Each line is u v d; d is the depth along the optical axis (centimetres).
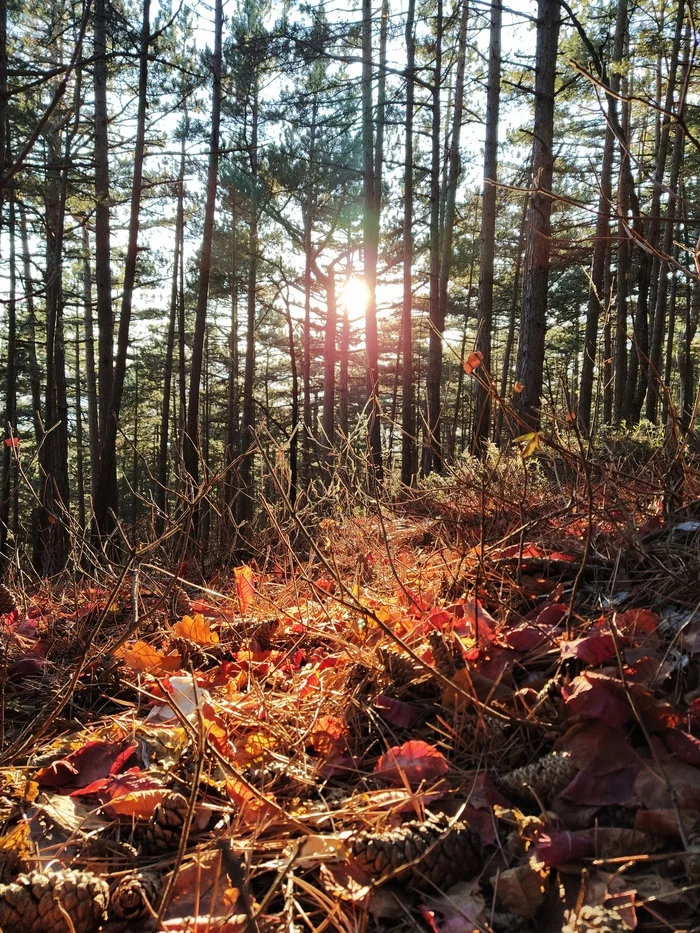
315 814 151
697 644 181
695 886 118
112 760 189
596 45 1117
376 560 345
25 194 1187
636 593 226
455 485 370
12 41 1109
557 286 2045
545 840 135
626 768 151
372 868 135
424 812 151
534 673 200
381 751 186
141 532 377
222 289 1903
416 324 2220
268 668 243
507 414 195
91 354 1934
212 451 2586
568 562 259
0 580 444
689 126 962
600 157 1440
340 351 2505
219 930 122
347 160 1722
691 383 2186
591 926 115
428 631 231
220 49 1096
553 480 381
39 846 154
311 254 1930
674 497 269
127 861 148
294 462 473
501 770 167
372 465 399
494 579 264
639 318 1124
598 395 287
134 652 250
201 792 166
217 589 370
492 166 1066
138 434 3006
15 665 273
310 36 1351
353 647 224
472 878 136
